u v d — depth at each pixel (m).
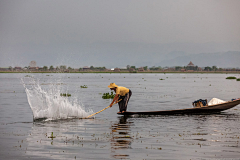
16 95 43.53
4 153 13.39
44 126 19.52
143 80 117.56
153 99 39.09
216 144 15.07
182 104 33.06
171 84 84.00
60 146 14.57
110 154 13.32
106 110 27.67
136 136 16.67
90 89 59.12
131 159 12.66
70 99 37.34
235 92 52.56
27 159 12.59
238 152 13.70
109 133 17.41
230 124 20.52
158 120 22.03
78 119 22.48
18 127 19.12
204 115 24.58
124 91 23.72
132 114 24.14
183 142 15.42
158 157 12.95
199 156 13.12
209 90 58.03
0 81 96.94
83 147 14.40
